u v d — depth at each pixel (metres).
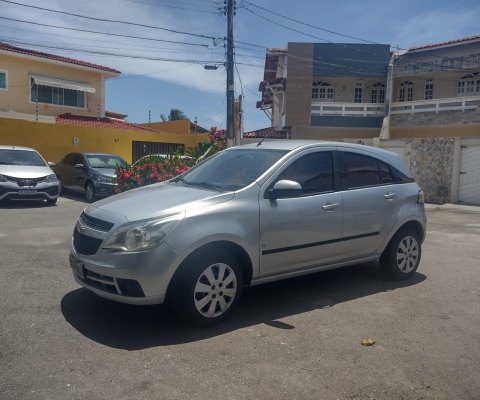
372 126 26.02
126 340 4.07
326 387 3.40
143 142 21.11
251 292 5.52
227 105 18.31
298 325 4.54
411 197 6.12
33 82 22.02
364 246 5.57
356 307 5.09
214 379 3.46
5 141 16.80
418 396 3.32
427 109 24.50
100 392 3.23
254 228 4.55
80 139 18.73
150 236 4.04
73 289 5.34
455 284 6.04
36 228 9.08
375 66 25.62
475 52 24.09
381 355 3.93
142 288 4.02
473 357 3.93
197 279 4.21
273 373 3.57
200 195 4.57
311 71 25.56
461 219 12.62
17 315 4.54
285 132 27.05
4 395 3.15
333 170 5.38
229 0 18.08
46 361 3.65
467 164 16.36
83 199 14.59
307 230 4.96
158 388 3.31
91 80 24.23
